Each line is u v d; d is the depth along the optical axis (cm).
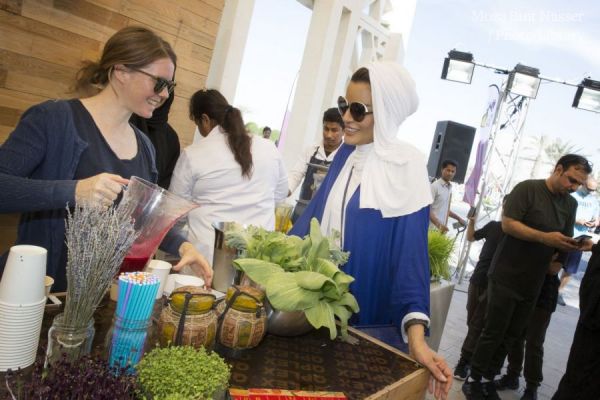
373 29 575
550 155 1336
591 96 610
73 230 76
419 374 100
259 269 101
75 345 73
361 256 136
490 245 340
